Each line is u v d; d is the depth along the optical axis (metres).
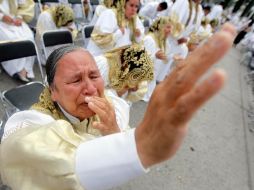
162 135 0.27
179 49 3.59
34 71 3.06
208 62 0.22
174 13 3.66
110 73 1.30
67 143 0.42
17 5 2.75
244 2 9.90
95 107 0.61
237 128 3.18
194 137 2.64
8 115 1.65
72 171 0.37
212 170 2.24
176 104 0.24
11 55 1.80
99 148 0.37
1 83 2.63
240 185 2.17
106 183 0.37
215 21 6.87
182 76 0.24
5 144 0.47
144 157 0.32
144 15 4.85
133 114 2.69
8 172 0.46
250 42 6.66
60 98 0.65
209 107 3.49
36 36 3.03
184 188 1.94
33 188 0.42
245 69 6.30
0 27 2.52
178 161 2.20
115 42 2.66
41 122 0.61
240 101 4.14
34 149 0.41
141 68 1.28
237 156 2.57
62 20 3.02
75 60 0.63
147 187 1.83
